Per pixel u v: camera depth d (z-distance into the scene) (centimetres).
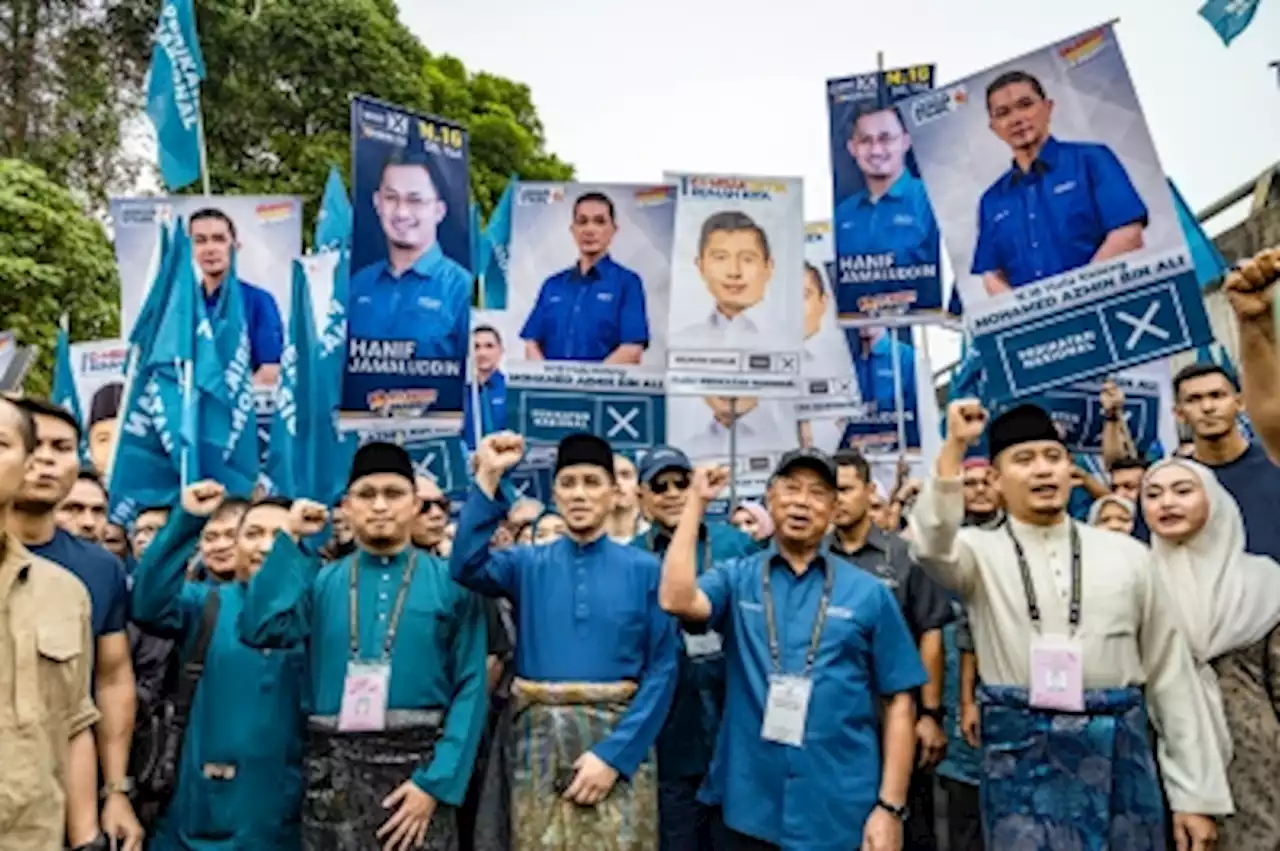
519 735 366
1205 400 447
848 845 342
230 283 650
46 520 367
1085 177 504
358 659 372
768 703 354
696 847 412
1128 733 335
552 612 373
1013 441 363
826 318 845
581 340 661
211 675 390
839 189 664
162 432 545
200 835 379
